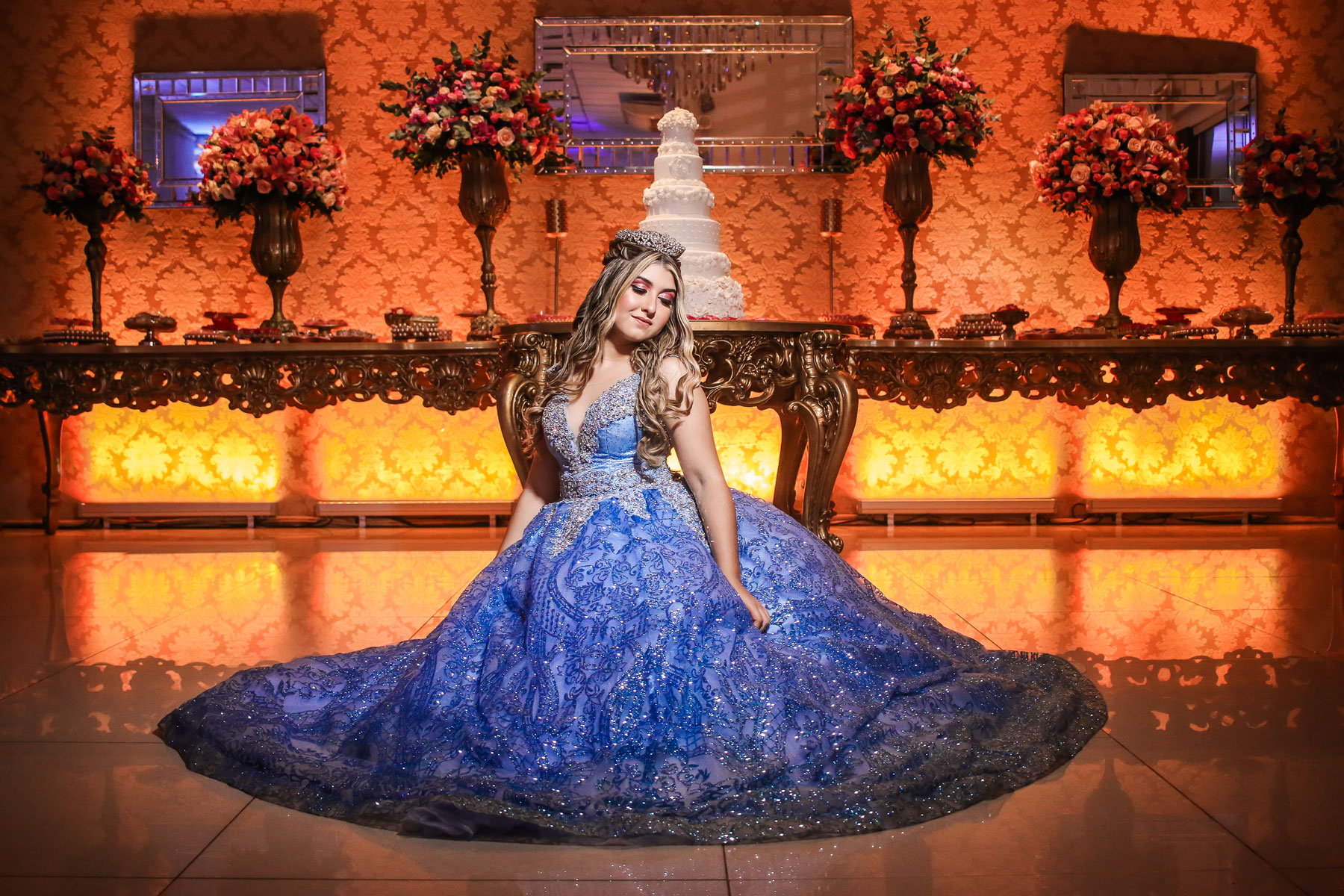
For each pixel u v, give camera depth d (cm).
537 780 186
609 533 215
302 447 617
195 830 180
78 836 177
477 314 534
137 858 169
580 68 603
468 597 221
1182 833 176
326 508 612
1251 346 491
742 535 242
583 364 241
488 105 501
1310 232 607
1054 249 609
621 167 603
